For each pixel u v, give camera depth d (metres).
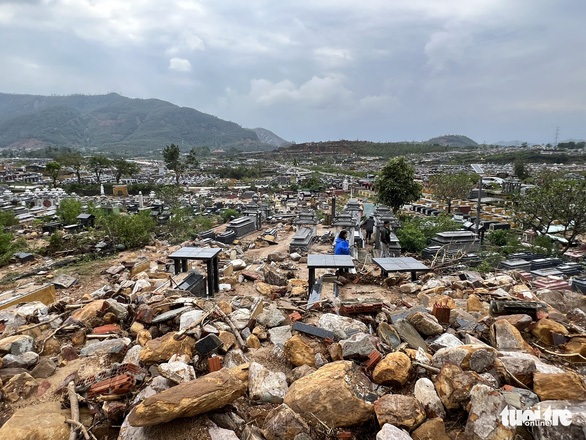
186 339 5.01
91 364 4.85
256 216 25.89
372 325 5.91
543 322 5.19
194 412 3.30
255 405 3.99
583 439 3.02
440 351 4.23
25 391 4.27
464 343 4.98
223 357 4.95
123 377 4.07
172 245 19.27
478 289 8.09
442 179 43.19
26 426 3.58
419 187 29.92
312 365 4.69
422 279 9.63
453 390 3.58
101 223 20.45
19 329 5.86
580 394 3.47
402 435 3.15
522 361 3.90
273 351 5.14
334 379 3.77
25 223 27.41
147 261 13.52
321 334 5.13
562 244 24.81
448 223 23.27
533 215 26.22
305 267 13.79
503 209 37.53
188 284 8.74
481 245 21.59
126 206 40.69
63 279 11.38
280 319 6.25
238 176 101.00
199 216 29.78
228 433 3.29
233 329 5.61
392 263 9.05
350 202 24.86
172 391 3.33
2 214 25.45
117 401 3.91
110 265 13.91
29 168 107.69
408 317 5.53
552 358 4.72
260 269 12.52
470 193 48.84
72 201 27.06
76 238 18.34
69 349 5.22
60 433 3.59
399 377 3.98
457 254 14.38
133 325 5.88
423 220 25.05
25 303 7.35
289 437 3.37
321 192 56.53
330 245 19.48
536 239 23.47
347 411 3.55
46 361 4.83
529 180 61.56
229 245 18.67
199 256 9.16
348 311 6.13
